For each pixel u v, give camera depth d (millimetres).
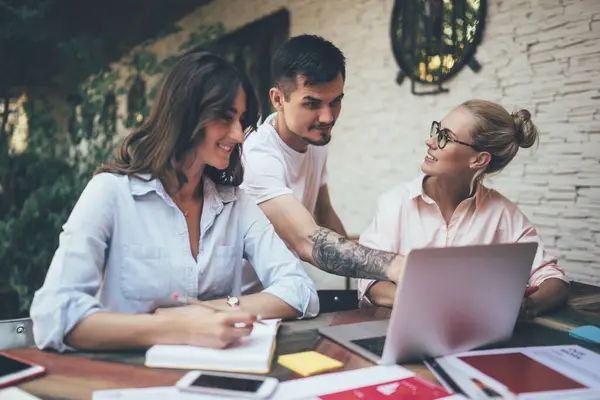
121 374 1199
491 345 1477
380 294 1885
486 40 3164
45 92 4148
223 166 1603
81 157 4082
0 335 1720
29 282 3861
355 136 4012
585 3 2742
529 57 2984
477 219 2131
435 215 2129
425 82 3443
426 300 1262
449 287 1282
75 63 4234
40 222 3873
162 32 4879
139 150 1627
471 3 3203
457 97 3309
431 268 1233
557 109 2889
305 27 4340
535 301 1812
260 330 1443
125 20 4688
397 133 3676
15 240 3834
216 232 1726
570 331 1594
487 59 3160
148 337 1311
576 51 2791
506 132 1976
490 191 2203
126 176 1610
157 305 1623
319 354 1332
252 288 2219
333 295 2326
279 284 1681
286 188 2076
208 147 1561
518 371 1271
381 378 1211
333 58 1984
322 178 2512
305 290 1686
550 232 2953
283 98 2059
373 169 3877
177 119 1531
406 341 1284
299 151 2250
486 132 1971
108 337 1314
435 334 1320
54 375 1188
